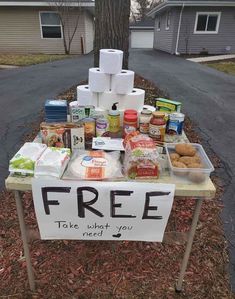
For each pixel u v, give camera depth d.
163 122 1.69
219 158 3.44
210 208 2.50
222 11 13.84
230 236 2.22
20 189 1.42
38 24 13.82
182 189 1.41
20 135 3.95
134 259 1.97
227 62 11.51
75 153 1.58
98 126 1.81
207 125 4.45
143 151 1.41
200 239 2.15
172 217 2.33
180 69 9.33
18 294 1.74
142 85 5.64
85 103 2.09
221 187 2.84
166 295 1.75
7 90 6.37
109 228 1.54
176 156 1.53
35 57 12.27
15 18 13.70
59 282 1.81
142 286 1.80
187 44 14.49
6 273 1.85
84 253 2.01
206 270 1.91
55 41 14.20
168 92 6.06
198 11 13.87
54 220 1.51
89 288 1.78
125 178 1.43
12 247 2.03
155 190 1.41
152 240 1.59
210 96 5.98
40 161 1.39
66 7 13.34
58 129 1.62
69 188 1.40
